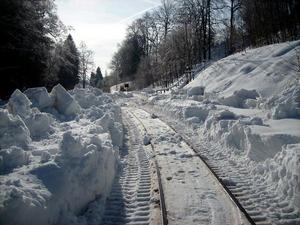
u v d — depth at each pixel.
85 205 6.61
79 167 6.75
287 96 14.12
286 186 6.85
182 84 40.16
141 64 74.62
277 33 29.44
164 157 10.83
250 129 10.06
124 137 15.27
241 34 39.78
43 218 5.10
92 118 13.27
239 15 41.94
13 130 7.51
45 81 27.86
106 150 8.17
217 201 6.98
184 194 7.42
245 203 6.75
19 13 22.45
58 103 13.41
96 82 115.75
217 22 43.72
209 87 25.41
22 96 9.88
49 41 26.69
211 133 13.26
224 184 7.59
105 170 7.80
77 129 10.48
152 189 7.76
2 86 23.38
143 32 80.12
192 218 6.26
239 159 9.96
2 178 5.50
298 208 6.26
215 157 10.61
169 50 54.56
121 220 6.35
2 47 21.45
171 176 8.70
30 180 5.66
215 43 52.72
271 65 20.12
